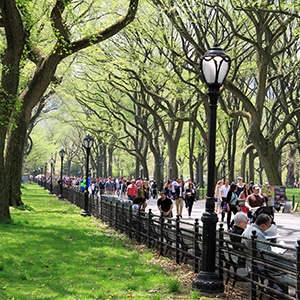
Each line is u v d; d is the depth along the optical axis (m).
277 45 38.22
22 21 19.80
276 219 26.98
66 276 10.38
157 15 32.16
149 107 43.12
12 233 16.94
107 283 9.74
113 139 70.31
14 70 19.84
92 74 47.00
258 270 8.30
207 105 37.19
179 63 32.78
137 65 36.28
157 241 13.84
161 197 17.78
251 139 32.19
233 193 20.00
